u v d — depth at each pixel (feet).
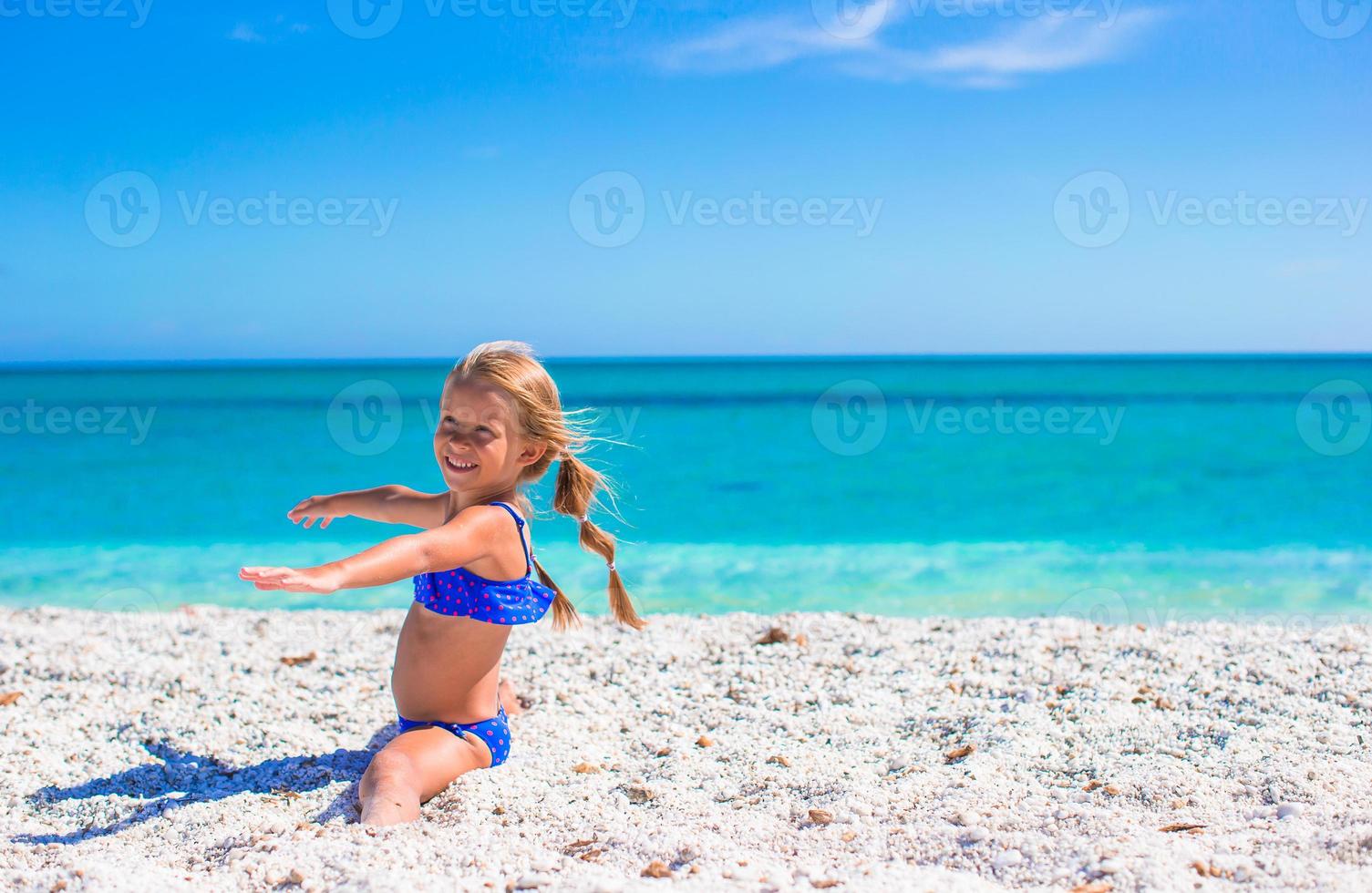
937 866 8.26
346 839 9.22
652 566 35.45
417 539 10.29
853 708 14.49
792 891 7.42
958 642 18.11
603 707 14.96
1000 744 12.27
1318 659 15.48
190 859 9.16
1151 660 15.85
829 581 32.99
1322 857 7.75
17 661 16.96
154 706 14.76
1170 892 7.06
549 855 8.63
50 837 10.28
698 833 9.36
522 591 11.73
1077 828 8.88
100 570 35.96
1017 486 57.16
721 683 16.19
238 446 72.33
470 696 11.78
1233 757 11.30
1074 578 33.32
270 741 13.41
